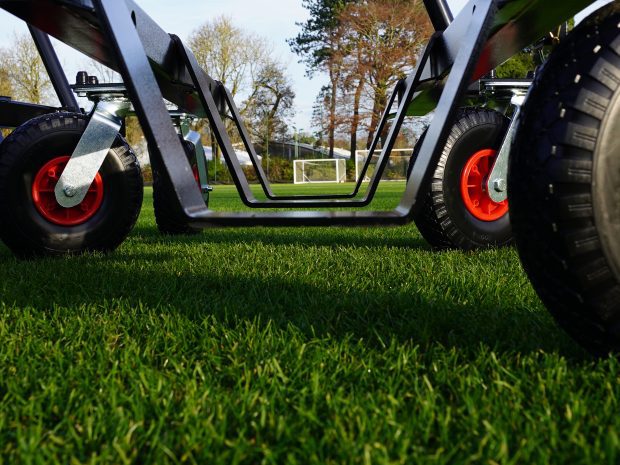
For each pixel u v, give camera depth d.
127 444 0.95
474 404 1.08
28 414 1.09
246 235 4.42
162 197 4.18
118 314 1.78
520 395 1.12
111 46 1.48
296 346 1.43
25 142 2.87
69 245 3.01
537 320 1.65
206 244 3.71
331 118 42.19
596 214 1.15
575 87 1.19
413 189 1.50
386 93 38.09
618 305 1.18
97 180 3.04
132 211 3.11
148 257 3.04
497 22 1.81
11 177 2.86
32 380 1.26
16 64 31.95
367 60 38.47
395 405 1.08
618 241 1.16
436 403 1.12
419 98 3.09
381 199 9.09
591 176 1.15
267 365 1.29
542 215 1.20
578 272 1.17
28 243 2.93
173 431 1.00
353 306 1.85
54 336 1.59
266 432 1.02
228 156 2.55
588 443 0.95
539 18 1.80
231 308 1.83
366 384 1.21
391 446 0.93
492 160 3.13
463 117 3.06
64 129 2.92
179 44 2.40
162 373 1.28
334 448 0.94
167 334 1.54
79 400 1.14
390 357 1.34
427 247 3.52
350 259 2.92
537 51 2.67
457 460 0.89
